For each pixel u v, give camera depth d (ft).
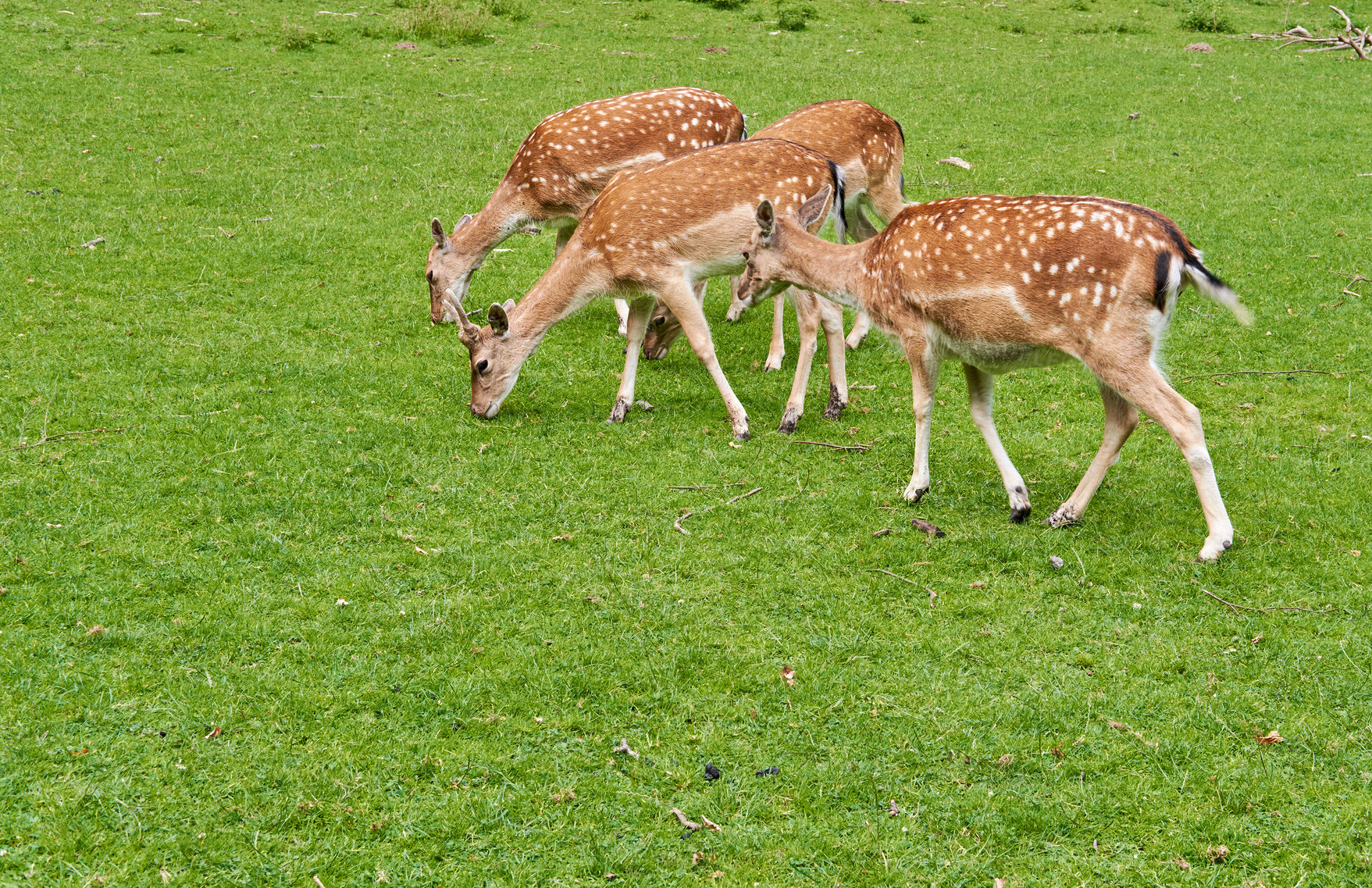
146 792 15.23
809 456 25.84
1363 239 39.17
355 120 52.75
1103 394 22.16
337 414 27.07
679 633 19.02
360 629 18.90
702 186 26.53
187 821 14.83
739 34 72.84
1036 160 48.78
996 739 16.57
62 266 35.01
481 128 52.16
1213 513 20.94
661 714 17.12
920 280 22.17
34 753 15.72
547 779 15.76
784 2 81.46
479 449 25.71
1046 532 22.35
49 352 29.25
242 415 26.63
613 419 27.53
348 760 15.97
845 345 32.45
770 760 16.24
